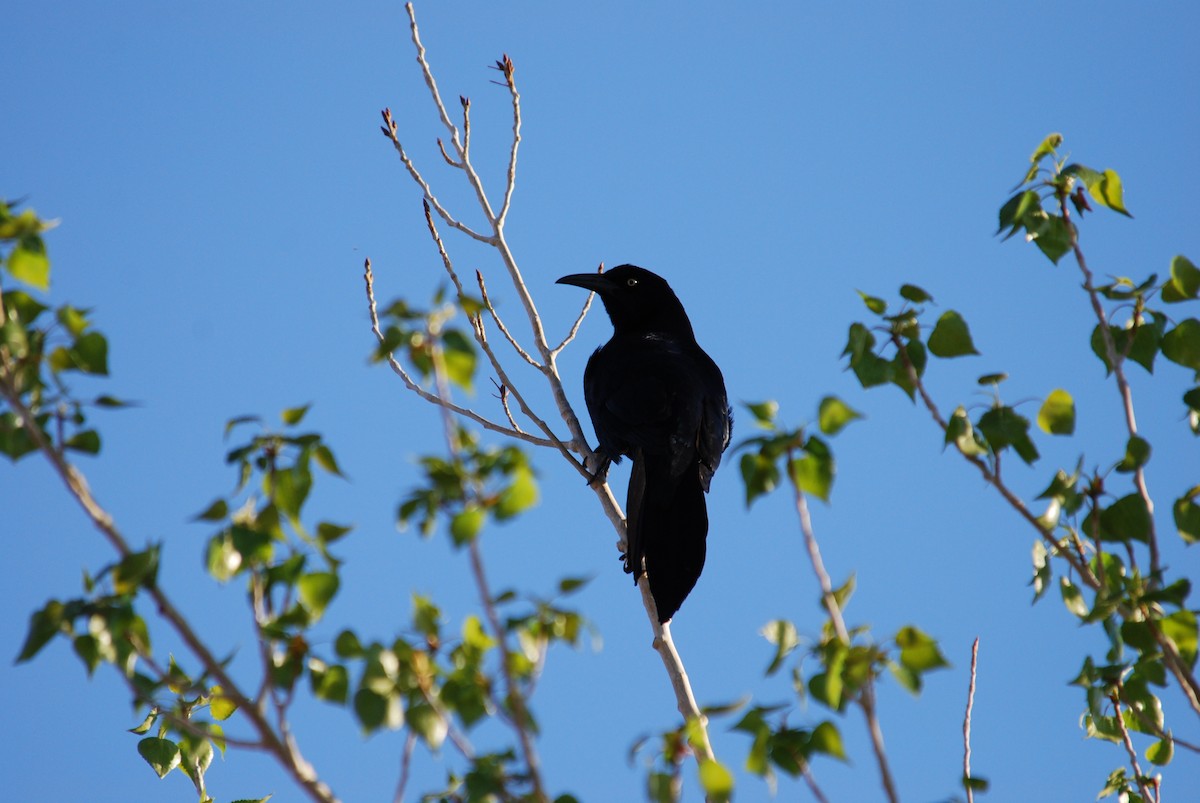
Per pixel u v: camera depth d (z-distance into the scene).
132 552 6.41
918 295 8.22
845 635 6.73
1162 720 8.66
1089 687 8.58
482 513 6.43
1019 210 8.69
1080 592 8.34
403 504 6.52
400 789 6.62
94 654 6.39
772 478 7.10
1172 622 7.76
